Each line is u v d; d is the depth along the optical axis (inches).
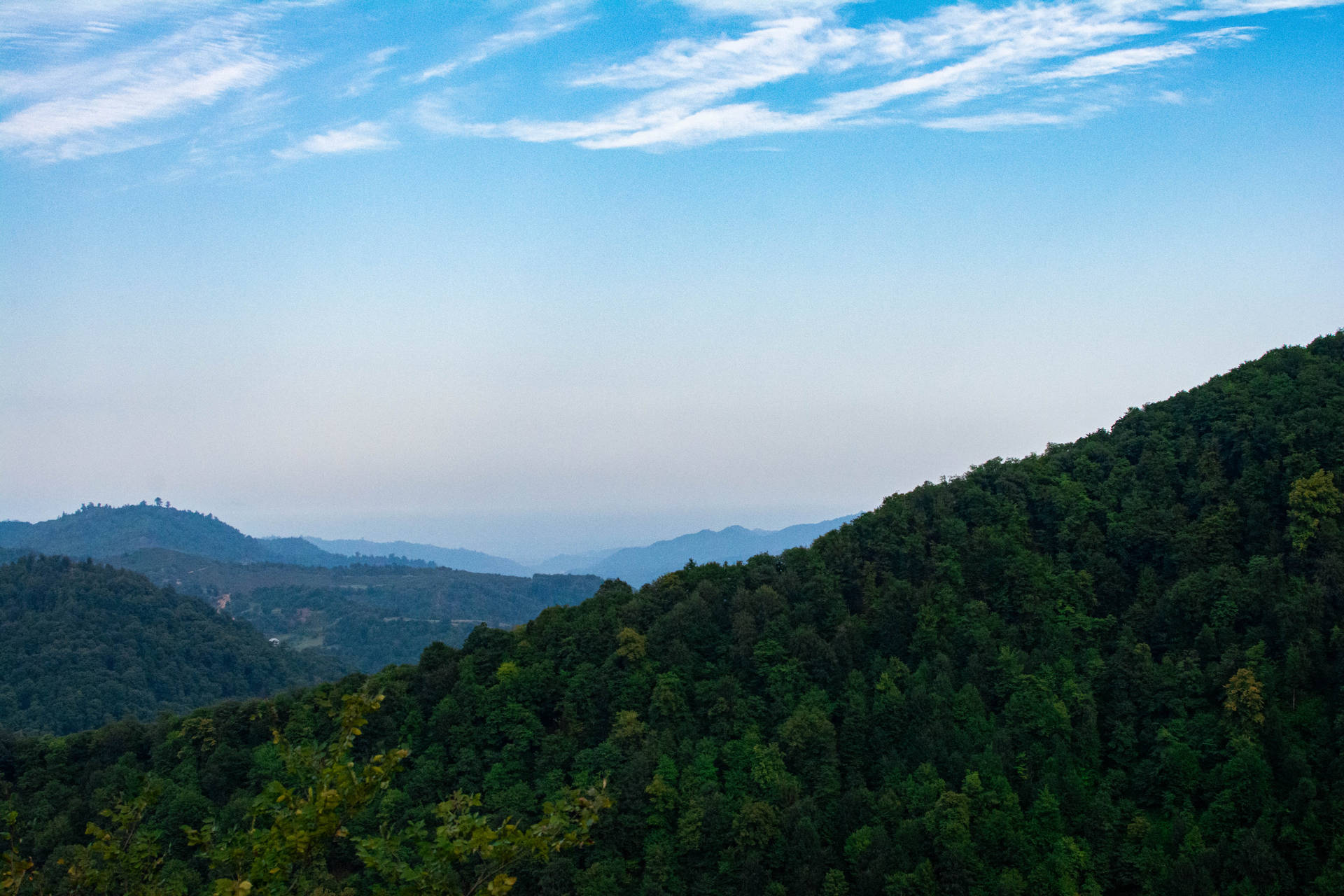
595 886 3240.7
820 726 3592.5
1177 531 3971.5
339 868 3417.8
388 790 3592.5
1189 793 3238.2
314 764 1222.9
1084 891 3093.0
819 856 3216.0
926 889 3029.0
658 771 3528.5
